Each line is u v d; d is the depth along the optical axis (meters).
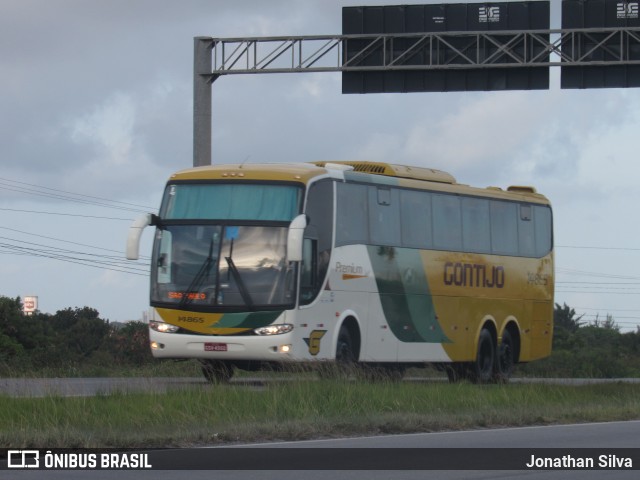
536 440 19.42
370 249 31.39
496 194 36.84
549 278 39.25
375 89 41.56
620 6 40.25
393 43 41.44
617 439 19.80
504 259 36.94
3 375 35.56
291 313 28.25
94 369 37.03
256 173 29.25
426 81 41.38
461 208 35.22
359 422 20.36
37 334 51.53
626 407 25.88
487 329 36.38
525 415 23.08
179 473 14.69
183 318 28.56
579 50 40.56
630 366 60.62
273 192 28.98
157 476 14.41
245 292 28.34
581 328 107.88
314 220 29.27
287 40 41.62
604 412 24.58
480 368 35.97
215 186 29.27
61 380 29.72
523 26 40.72
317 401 22.14
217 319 28.34
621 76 40.47
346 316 30.31
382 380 26.94
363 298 31.03
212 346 28.34
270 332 28.12
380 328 31.70
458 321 34.78
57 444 16.81
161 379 31.22
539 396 26.41
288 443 18.12
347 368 28.42
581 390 28.62
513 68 41.03
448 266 34.44
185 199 29.38
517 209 37.75
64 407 19.47
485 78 41.19
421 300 33.28
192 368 37.59
